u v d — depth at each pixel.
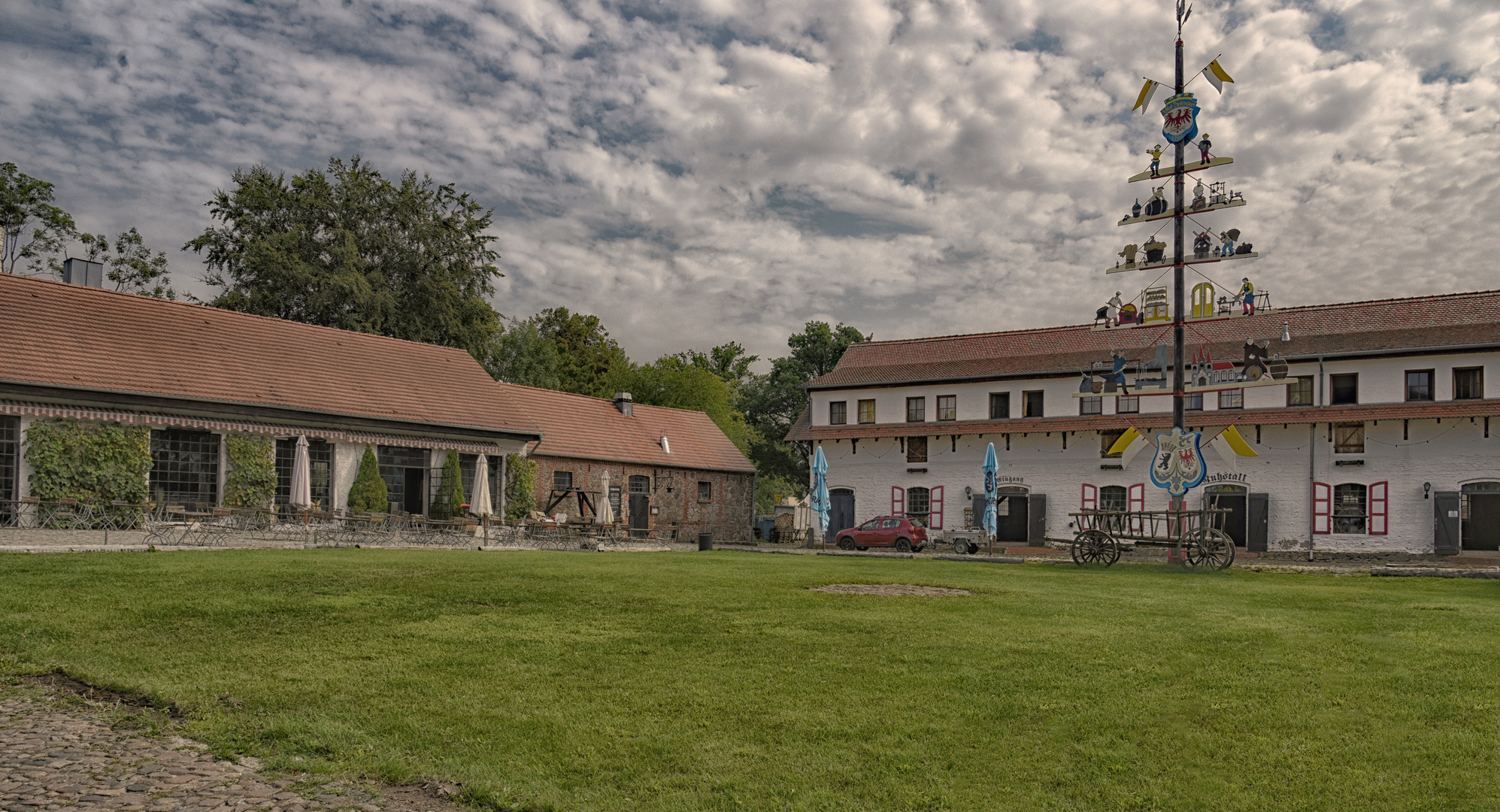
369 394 30.59
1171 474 27.58
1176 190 27.91
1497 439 31.77
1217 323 38.97
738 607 12.31
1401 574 23.77
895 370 43.91
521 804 5.77
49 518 22.59
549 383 60.47
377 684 8.09
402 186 47.53
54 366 23.44
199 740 6.69
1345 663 9.27
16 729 6.73
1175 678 8.62
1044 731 7.18
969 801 5.94
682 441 45.91
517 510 34.59
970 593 14.85
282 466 27.62
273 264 40.69
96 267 29.19
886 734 7.07
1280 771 6.40
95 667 8.32
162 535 21.70
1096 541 26.09
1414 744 6.86
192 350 27.45
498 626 10.59
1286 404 35.09
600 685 8.23
